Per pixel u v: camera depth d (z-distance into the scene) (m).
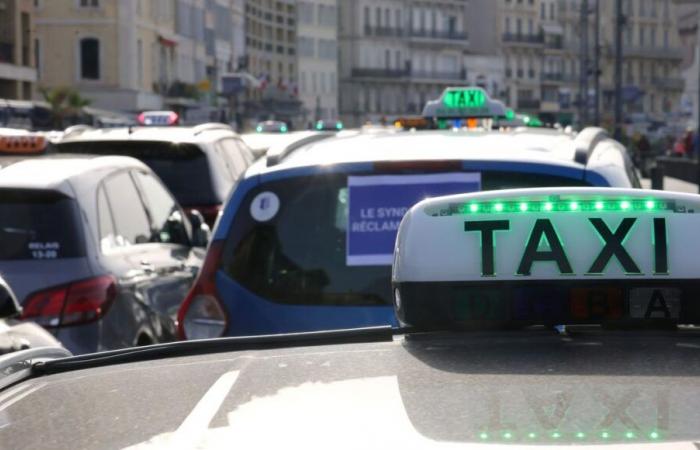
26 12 66.94
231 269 6.07
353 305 5.96
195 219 10.57
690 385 2.30
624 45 170.88
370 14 153.50
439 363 2.52
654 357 2.52
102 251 8.66
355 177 6.04
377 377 2.43
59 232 8.41
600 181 6.03
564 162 6.04
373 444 2.00
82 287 8.34
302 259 6.02
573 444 1.97
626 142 69.75
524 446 1.96
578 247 2.77
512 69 163.75
